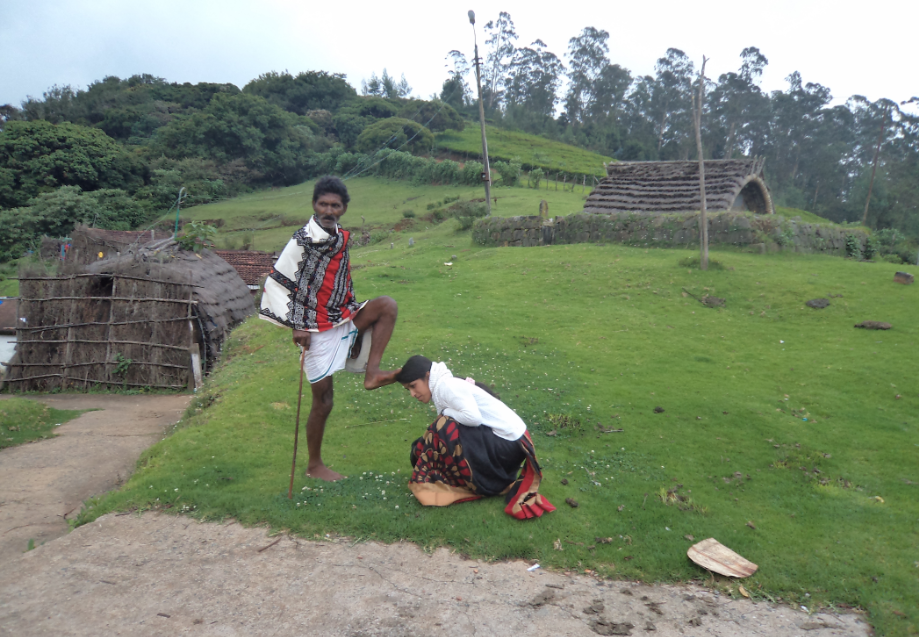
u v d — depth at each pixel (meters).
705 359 8.45
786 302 11.18
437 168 62.66
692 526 4.04
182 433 5.80
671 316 10.89
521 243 19.94
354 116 88.69
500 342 9.33
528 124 102.56
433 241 25.75
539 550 3.65
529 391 7.06
